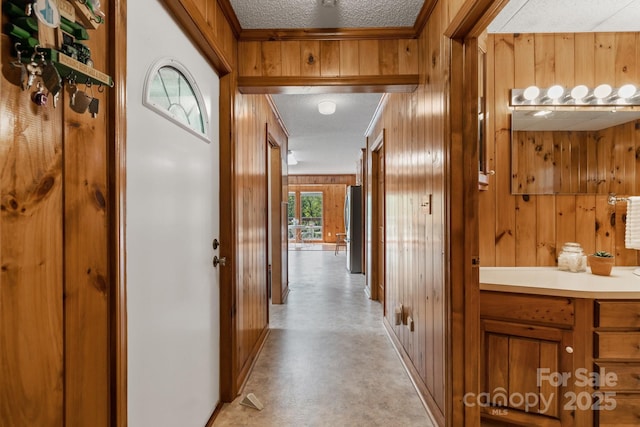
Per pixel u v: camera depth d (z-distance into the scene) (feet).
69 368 2.35
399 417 5.65
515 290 5.15
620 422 4.78
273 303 12.67
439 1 5.15
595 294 4.71
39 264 2.11
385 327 10.12
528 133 6.60
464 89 4.71
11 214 1.91
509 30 6.38
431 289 5.69
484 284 5.33
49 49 1.96
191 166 4.71
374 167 13.46
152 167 3.61
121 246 2.85
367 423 5.49
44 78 1.98
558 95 6.40
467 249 4.73
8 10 1.82
